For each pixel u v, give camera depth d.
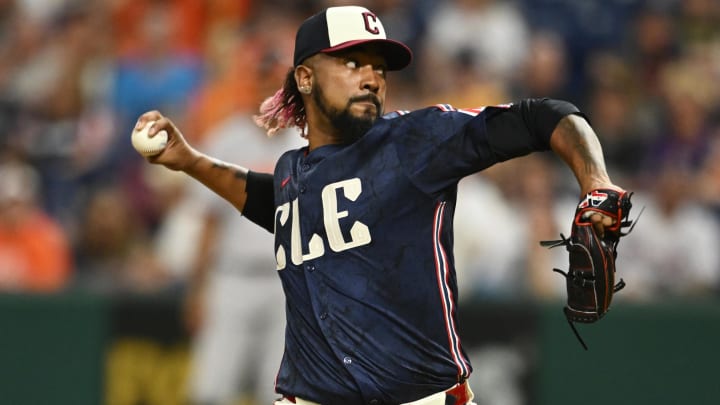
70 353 26.80
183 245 30.05
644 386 25.30
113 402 26.61
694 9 39.38
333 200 12.30
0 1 44.09
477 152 11.60
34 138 38.19
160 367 26.47
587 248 10.60
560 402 25.33
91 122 38.19
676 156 34.97
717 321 25.28
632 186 33.44
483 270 28.22
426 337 12.05
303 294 12.59
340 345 12.16
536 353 25.41
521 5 38.72
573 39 38.19
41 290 27.67
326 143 12.83
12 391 26.86
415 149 12.01
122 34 40.91
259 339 25.91
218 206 25.91
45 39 42.16
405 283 12.04
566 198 31.53
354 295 12.14
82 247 33.31
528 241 28.92
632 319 25.41
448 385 12.16
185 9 40.09
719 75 37.62
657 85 37.38
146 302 26.59
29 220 31.64
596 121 36.19
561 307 25.47
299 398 12.59
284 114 13.77
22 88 40.72
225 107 32.50
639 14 39.03
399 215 12.05
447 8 37.50
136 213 34.19
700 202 31.45
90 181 36.12
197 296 26.20
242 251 25.72
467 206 28.47
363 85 12.44
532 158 31.38
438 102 34.56
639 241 29.98
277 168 13.33
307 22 12.78
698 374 25.25
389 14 37.25
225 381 26.02
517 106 11.45
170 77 38.28
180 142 13.91
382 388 12.03
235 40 37.38
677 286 29.97
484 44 36.81
